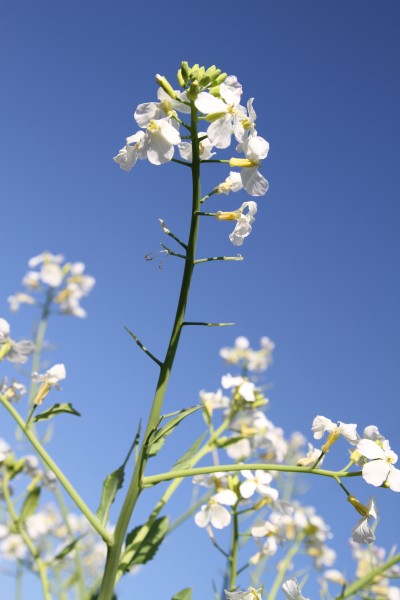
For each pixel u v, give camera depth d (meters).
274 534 0.59
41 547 0.66
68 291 0.80
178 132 0.49
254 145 0.49
